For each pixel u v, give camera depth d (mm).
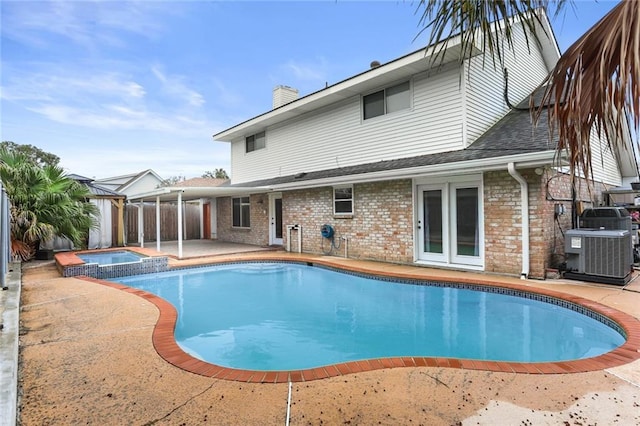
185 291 8195
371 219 10336
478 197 8148
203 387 2943
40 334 4223
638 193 10992
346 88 10945
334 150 12312
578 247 6887
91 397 2779
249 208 15891
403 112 10156
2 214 6312
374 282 8352
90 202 13328
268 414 2549
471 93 9016
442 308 6453
